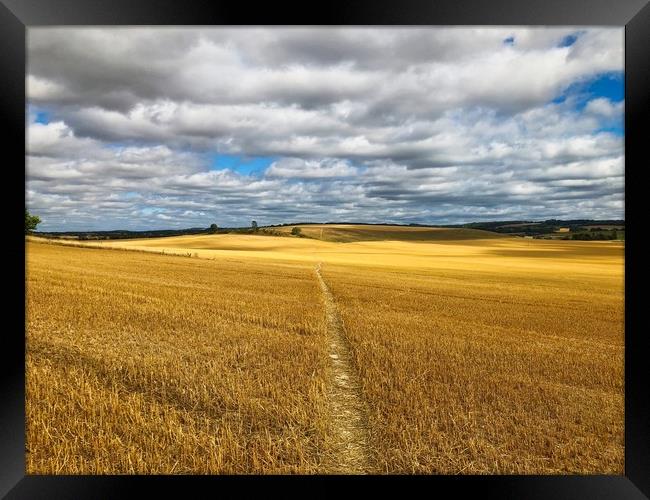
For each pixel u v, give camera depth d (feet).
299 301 51.03
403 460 15.23
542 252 214.48
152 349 26.91
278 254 182.09
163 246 209.67
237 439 16.03
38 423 16.19
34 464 14.55
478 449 16.14
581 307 57.21
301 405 18.75
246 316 38.78
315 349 28.07
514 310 51.85
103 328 31.96
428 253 211.61
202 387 20.39
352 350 29.35
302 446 15.84
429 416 18.43
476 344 31.71
